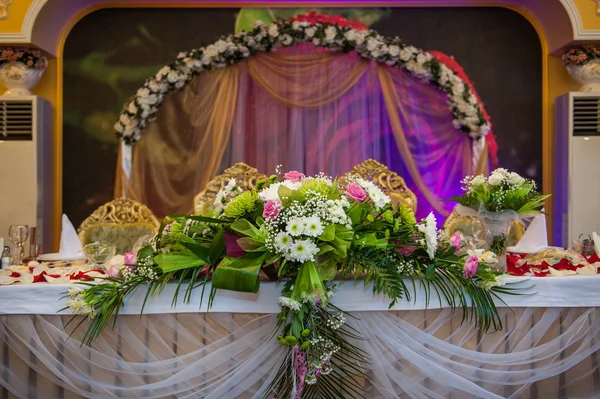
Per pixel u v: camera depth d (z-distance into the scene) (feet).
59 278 6.09
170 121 15.76
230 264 5.26
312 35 15.08
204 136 15.70
